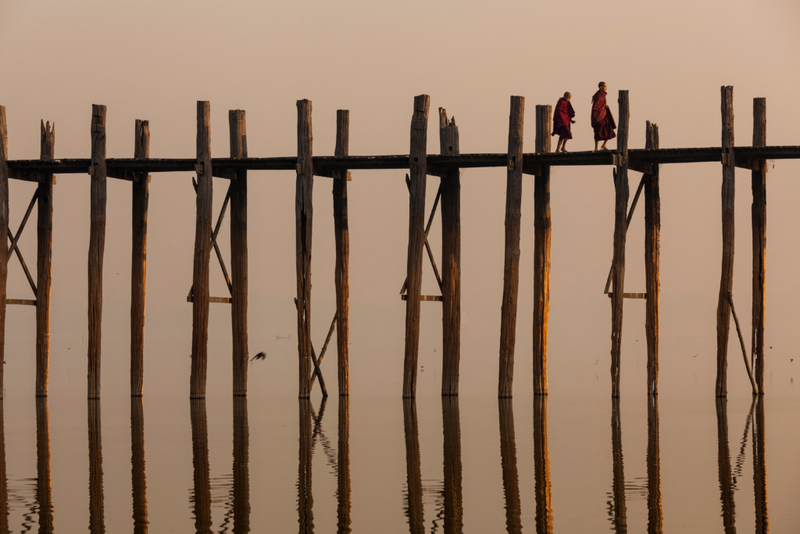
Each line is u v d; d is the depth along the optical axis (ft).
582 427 107.76
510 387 134.62
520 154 127.13
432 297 135.33
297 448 94.84
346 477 79.97
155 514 67.77
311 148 132.05
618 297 131.23
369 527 64.23
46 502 71.67
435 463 85.81
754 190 136.67
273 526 64.59
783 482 76.38
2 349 141.59
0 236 139.23
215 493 74.28
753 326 140.05
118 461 88.07
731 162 126.31
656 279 135.85
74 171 142.10
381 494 73.61
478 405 131.85
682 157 128.36
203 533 63.10
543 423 111.55
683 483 76.33
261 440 100.22
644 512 67.26
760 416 116.37
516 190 127.65
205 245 134.82
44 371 146.41
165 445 97.30
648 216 136.05
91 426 112.68
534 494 73.10
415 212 130.00
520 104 127.03
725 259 131.34
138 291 142.31
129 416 122.83
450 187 135.23
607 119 129.70
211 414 124.47
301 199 132.77
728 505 68.95
